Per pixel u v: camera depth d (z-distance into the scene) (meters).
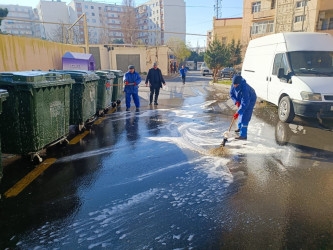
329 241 2.48
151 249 2.38
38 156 4.32
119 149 5.12
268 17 34.81
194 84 21.09
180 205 3.12
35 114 4.08
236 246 2.42
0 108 3.19
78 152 4.94
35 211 2.99
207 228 2.68
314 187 3.57
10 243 2.46
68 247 2.41
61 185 3.61
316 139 5.75
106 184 3.65
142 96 13.41
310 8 28.34
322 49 7.43
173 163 4.41
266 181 3.75
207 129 6.65
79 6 95.75
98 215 2.91
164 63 34.88
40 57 10.99
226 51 21.75
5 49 8.58
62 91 5.03
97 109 8.19
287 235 2.56
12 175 3.91
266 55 8.80
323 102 6.19
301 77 6.71
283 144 5.41
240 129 5.75
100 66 30.88
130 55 31.69
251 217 2.87
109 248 2.39
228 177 3.88
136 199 3.26
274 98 7.86
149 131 6.46
